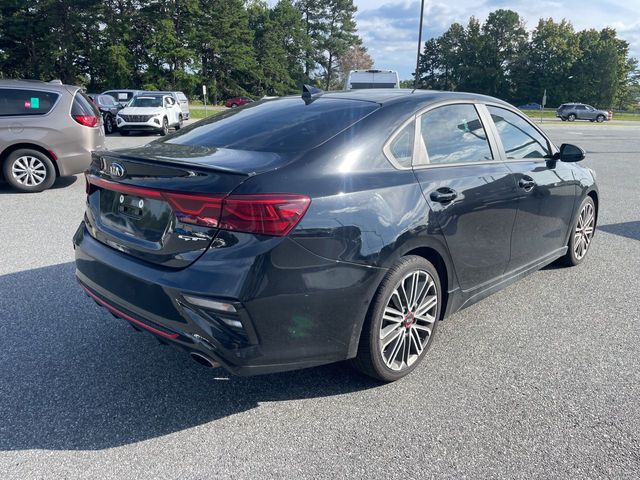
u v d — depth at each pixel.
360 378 3.10
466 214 3.20
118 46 51.75
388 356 2.95
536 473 2.31
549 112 66.88
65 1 50.47
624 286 4.66
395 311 2.89
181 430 2.59
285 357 2.50
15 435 2.52
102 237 2.96
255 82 70.94
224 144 2.92
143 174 2.59
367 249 2.60
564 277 4.88
